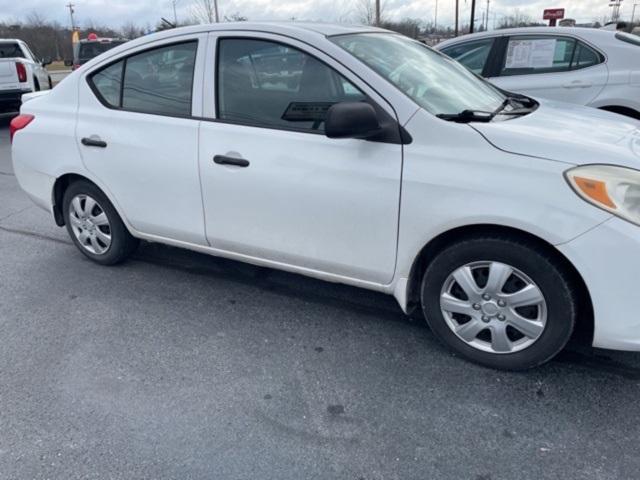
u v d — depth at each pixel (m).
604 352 2.99
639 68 5.51
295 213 3.07
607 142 2.65
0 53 12.27
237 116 3.21
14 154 4.22
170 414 2.60
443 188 2.64
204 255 4.43
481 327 2.81
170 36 3.44
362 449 2.37
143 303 3.67
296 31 3.08
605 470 2.22
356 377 2.85
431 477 2.21
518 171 2.51
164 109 3.49
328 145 2.91
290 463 2.30
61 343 3.21
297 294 3.76
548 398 2.65
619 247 2.36
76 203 4.11
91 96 3.80
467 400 2.65
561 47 5.89
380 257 2.92
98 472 2.27
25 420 2.58
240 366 2.96
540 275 2.58
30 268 4.25
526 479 2.19
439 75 3.30
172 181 3.47
